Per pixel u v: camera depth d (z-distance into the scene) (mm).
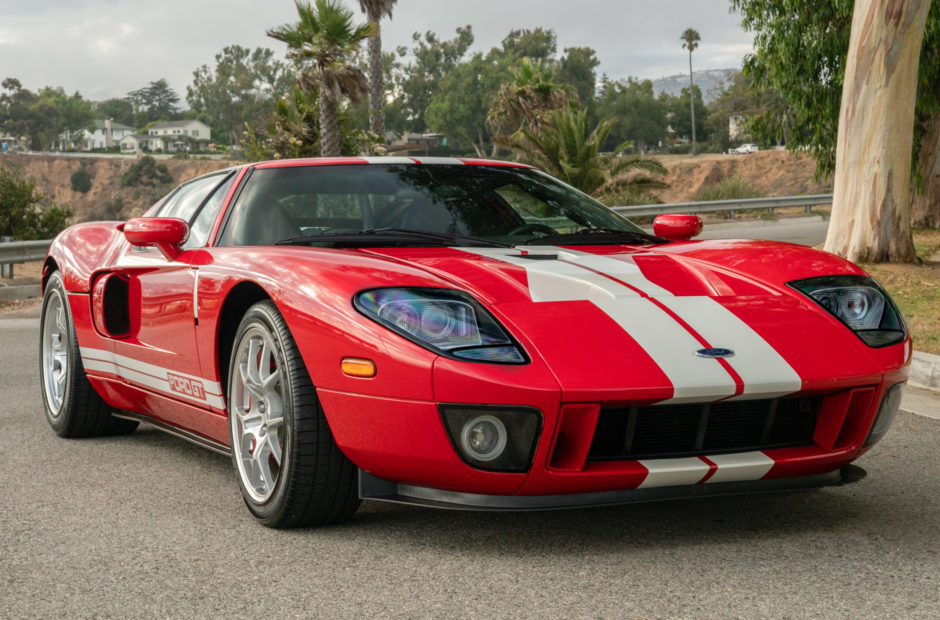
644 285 2818
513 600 2281
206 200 3740
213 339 3180
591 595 2299
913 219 18344
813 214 27688
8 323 9336
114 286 3986
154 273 3660
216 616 2230
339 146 24703
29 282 12484
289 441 2766
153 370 3693
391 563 2574
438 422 2439
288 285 2811
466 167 3789
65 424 4336
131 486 3490
